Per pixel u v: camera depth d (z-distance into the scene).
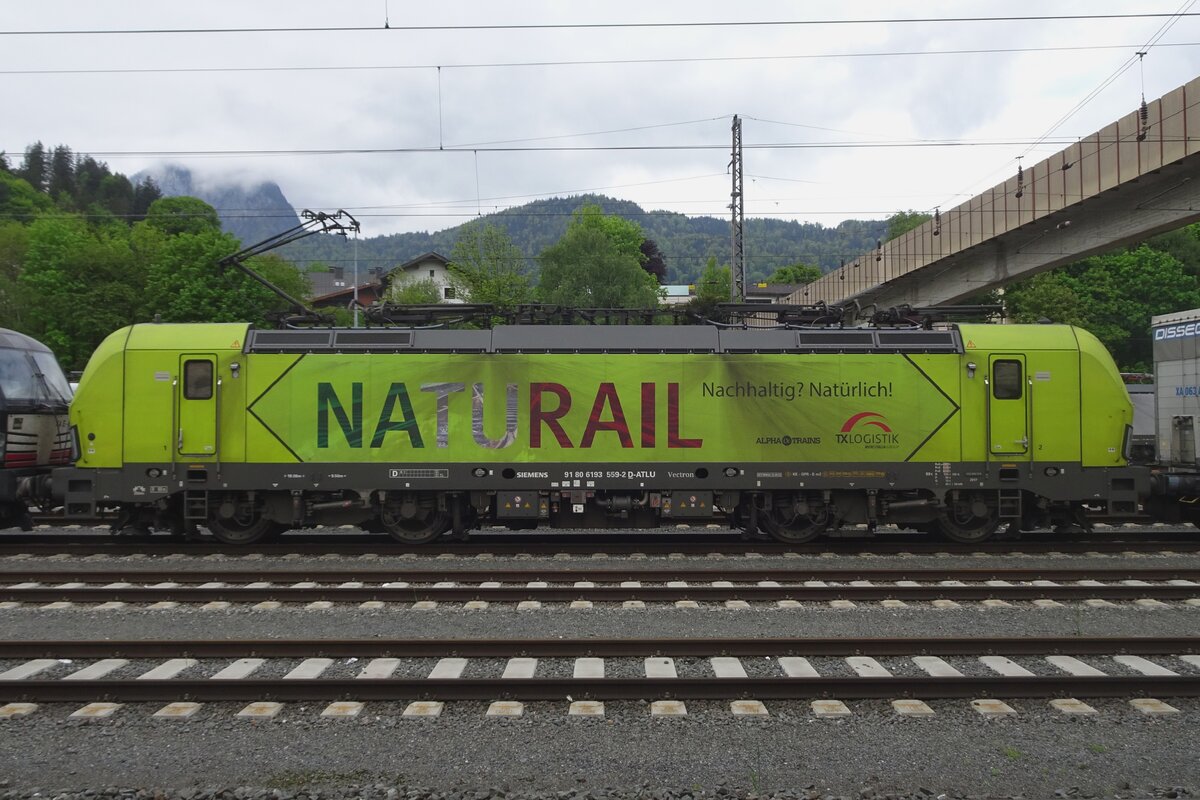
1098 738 6.08
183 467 12.87
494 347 13.14
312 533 15.59
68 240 43.12
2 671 7.38
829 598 9.95
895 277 33.84
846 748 5.89
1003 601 9.93
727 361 13.15
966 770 5.57
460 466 12.98
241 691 6.72
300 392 12.98
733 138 31.05
